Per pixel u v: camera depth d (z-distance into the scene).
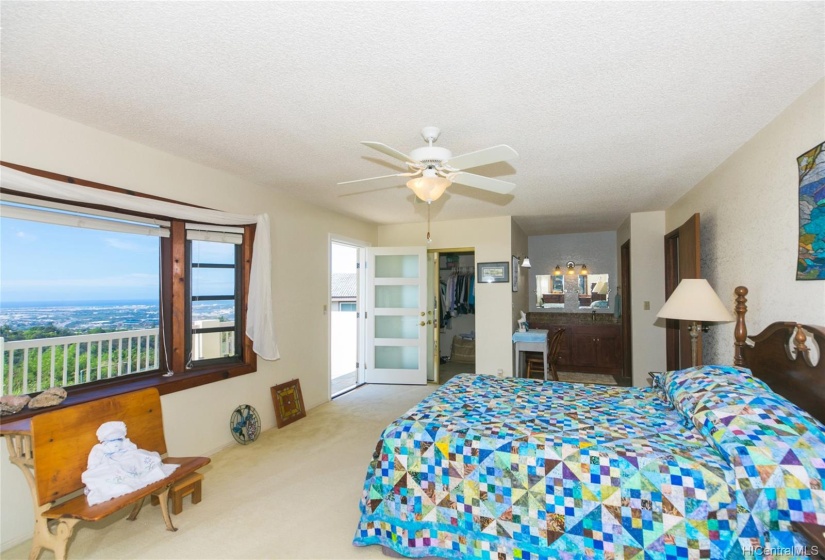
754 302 2.57
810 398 1.80
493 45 1.62
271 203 3.93
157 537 2.15
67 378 2.59
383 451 2.04
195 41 1.61
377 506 2.01
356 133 2.54
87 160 2.45
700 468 1.60
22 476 2.15
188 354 3.25
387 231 6.07
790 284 2.16
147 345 3.02
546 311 7.11
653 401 2.51
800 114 2.05
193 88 1.99
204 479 2.81
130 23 1.49
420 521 1.91
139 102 2.14
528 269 7.15
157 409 2.52
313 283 4.59
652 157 2.97
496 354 5.40
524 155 2.93
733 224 2.88
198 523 2.28
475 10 1.41
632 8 1.40
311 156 2.97
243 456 3.20
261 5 1.39
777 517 1.42
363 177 3.50
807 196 1.98
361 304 5.85
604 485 1.67
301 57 1.71
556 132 2.51
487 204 4.60
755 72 1.83
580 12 1.42
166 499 2.21
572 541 1.68
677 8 1.40
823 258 1.87
